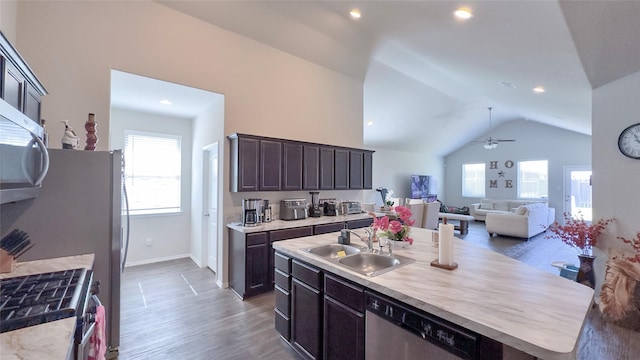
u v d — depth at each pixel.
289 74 4.46
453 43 3.03
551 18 1.83
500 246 6.16
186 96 3.84
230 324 2.77
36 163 1.41
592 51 2.25
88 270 1.75
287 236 3.73
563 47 2.22
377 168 9.76
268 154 3.89
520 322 1.10
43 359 0.87
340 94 5.19
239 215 3.93
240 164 3.62
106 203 2.15
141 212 4.68
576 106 4.46
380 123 7.90
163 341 2.47
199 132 4.73
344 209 4.88
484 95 6.12
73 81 2.79
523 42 2.36
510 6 1.86
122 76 3.14
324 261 1.97
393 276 1.65
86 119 2.84
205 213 4.53
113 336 2.21
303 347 2.14
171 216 4.95
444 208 10.55
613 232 3.05
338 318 1.82
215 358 2.24
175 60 3.37
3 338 0.99
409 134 9.10
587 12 1.67
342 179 4.84
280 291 2.41
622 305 2.71
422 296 1.36
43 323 1.10
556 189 9.09
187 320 2.84
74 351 1.16
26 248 1.90
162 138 4.87
